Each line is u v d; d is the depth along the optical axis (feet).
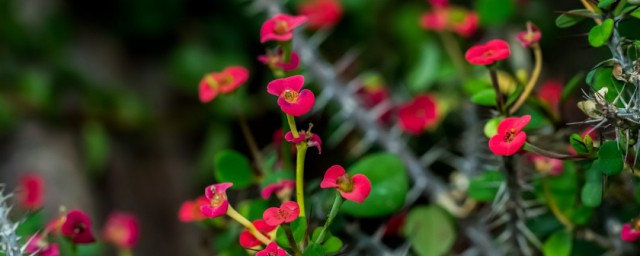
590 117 1.02
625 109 0.97
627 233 1.05
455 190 1.42
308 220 1.01
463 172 1.45
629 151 1.03
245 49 2.08
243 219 1.01
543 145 1.19
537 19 1.88
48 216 1.78
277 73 1.14
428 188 1.44
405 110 1.51
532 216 1.26
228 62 2.05
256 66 2.05
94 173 1.94
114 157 1.99
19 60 2.02
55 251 1.18
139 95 2.07
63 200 1.82
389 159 1.24
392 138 1.48
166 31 2.15
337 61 1.98
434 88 1.79
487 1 1.55
